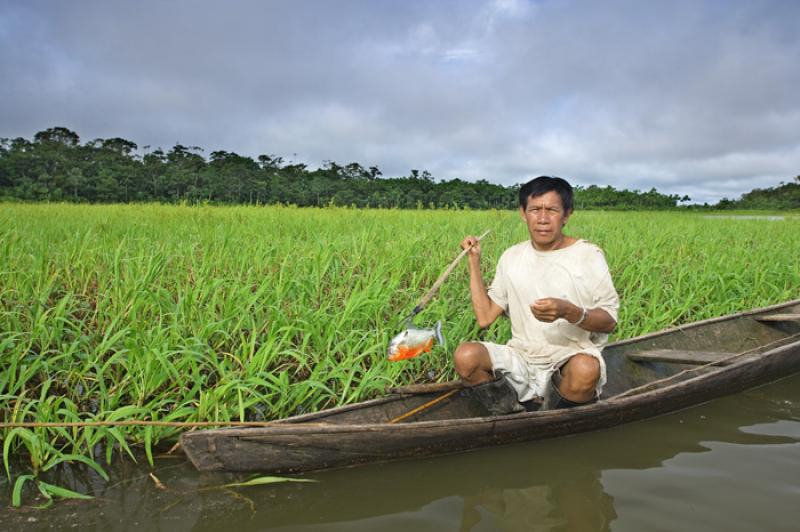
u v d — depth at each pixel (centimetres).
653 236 945
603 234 969
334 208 1433
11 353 358
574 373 311
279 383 328
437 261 627
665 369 429
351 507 258
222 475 279
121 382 342
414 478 284
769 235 1070
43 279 479
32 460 281
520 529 241
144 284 418
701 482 277
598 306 312
